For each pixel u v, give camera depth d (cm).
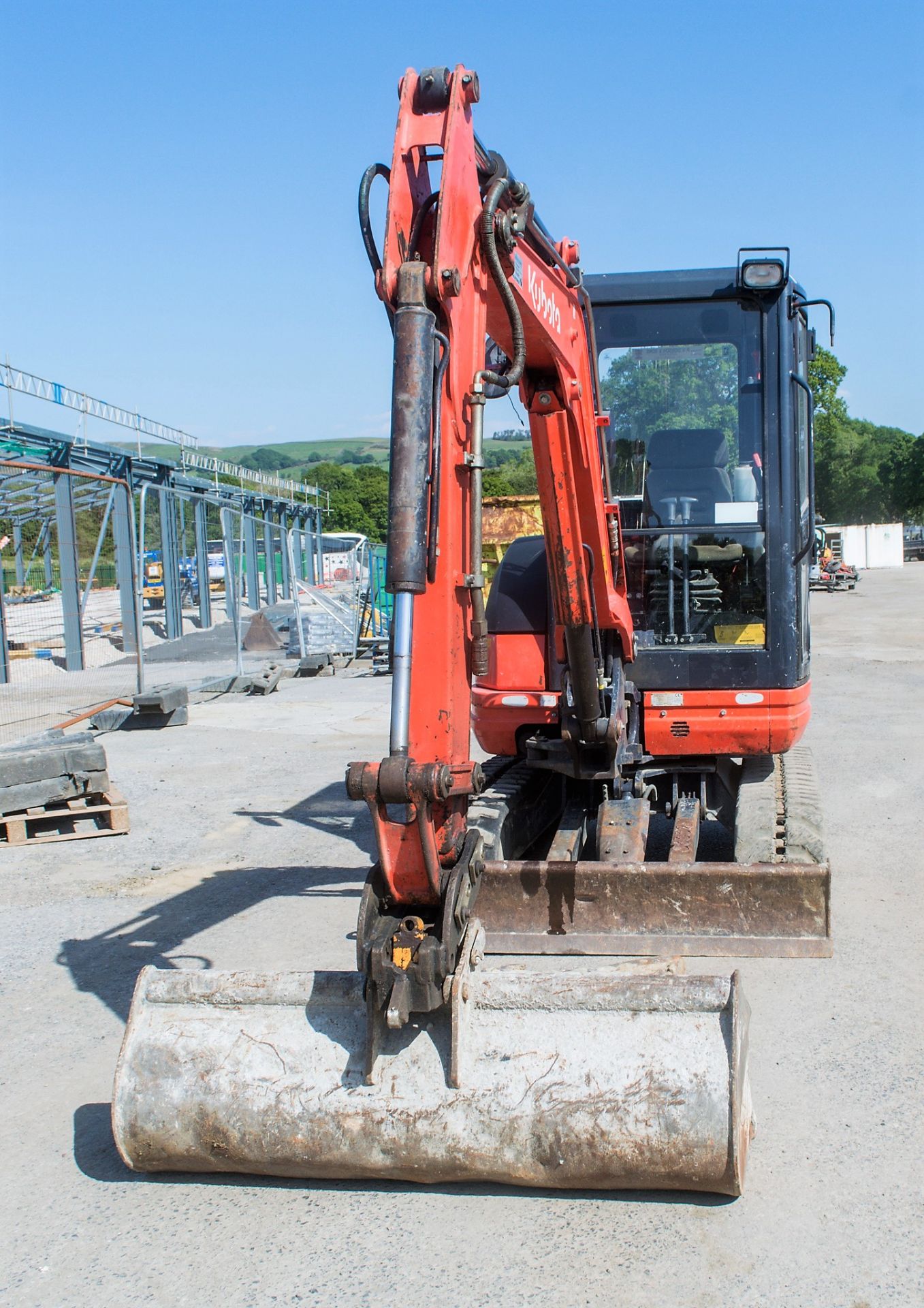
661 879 505
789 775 631
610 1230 322
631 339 623
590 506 490
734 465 616
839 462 8644
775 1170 351
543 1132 321
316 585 2378
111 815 827
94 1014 502
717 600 616
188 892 685
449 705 323
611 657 564
